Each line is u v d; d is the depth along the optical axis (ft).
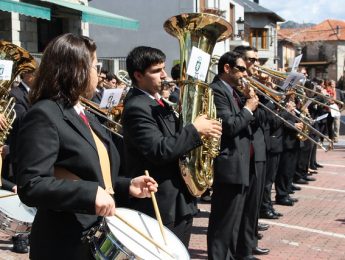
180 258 7.83
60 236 7.53
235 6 94.27
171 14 71.97
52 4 40.37
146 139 10.39
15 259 16.61
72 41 7.68
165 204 10.72
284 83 17.49
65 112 7.56
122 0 74.18
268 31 134.62
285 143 25.53
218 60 15.23
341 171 37.86
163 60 11.17
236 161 14.42
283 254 18.35
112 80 23.56
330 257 18.16
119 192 8.82
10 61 15.74
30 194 6.97
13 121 15.78
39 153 7.10
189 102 11.17
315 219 23.58
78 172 7.50
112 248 7.38
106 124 17.20
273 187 31.78
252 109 14.34
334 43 202.90
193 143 10.43
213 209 14.88
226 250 14.78
